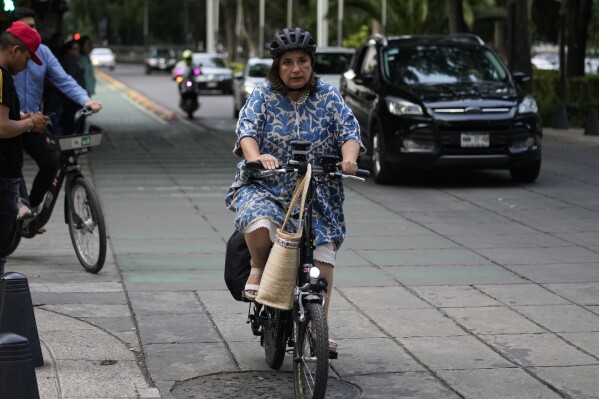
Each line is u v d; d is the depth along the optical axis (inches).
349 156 274.8
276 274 267.7
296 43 276.7
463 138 687.1
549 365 306.3
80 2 4899.1
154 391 281.9
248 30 3366.1
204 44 4840.1
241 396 280.5
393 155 695.1
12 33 354.3
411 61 751.7
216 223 546.3
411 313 365.1
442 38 785.6
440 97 695.7
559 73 1246.3
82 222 426.9
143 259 454.0
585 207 609.0
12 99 334.0
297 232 267.9
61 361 304.8
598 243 502.0
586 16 1338.6
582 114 1187.9
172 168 789.9
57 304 371.2
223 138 1059.3
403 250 482.3
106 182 703.7
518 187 693.3
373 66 766.5
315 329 249.9
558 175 747.4
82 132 442.0
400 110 694.5
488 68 753.6
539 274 430.9
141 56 4697.3
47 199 443.8
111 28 5073.8
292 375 299.7
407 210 600.4
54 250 473.1
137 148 946.1
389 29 2027.6
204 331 340.8
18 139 337.7
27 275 419.2
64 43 966.4
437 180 732.0
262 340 305.0
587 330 344.2
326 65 1222.3
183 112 1510.8
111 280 412.2
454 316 361.4
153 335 335.3
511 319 357.7
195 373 299.4
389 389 286.0
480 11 1839.3
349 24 2600.9
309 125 284.2
